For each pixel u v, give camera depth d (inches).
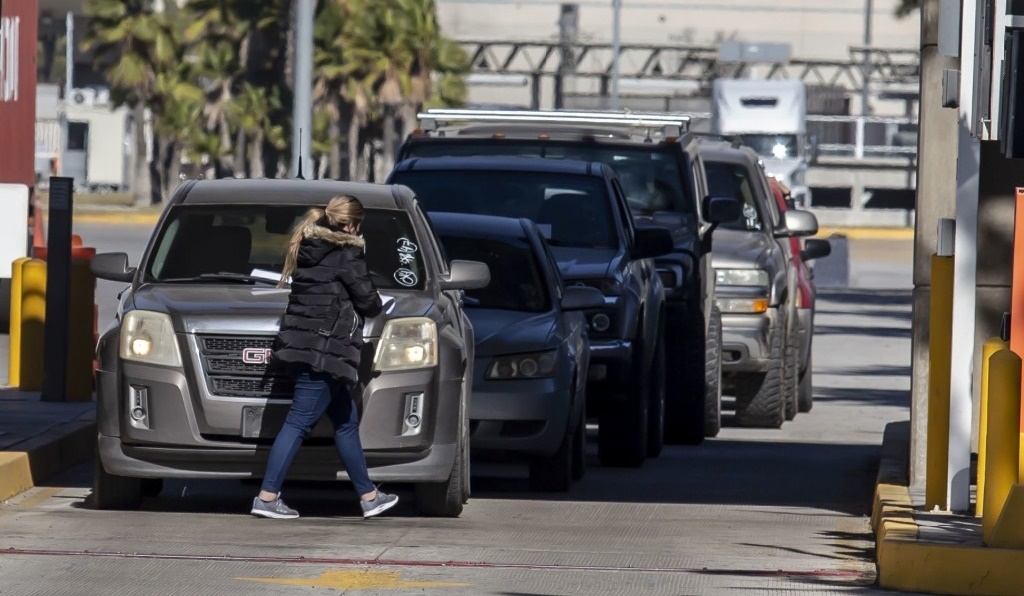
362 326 1295.5
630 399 1801.2
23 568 1128.8
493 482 1669.5
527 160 1915.6
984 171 1467.8
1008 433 1137.4
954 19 1279.5
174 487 1546.5
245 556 1182.3
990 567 1101.7
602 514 1440.7
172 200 1453.0
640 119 2164.1
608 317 1774.1
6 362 2374.5
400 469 1334.9
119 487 1375.5
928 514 1273.4
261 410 1302.9
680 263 2082.9
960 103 1275.8
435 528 1328.7
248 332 1304.1
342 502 1475.1
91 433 1727.4
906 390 3090.6
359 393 1316.4
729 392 2536.9
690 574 1158.3
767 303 2351.1
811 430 2405.3
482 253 1631.4
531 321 1555.1
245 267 1418.6
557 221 1860.2
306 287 1279.5
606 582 1123.9
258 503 1326.3
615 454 1823.3
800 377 2699.3
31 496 1464.1
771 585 1123.9
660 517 1430.9
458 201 1872.5
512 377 1518.2
